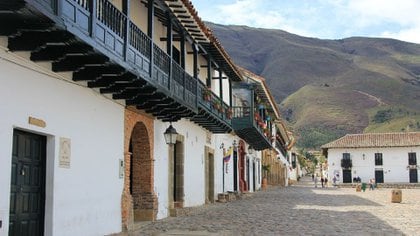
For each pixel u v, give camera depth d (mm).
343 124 171875
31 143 10484
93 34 9883
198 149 24344
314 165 143000
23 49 9195
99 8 10672
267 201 30484
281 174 71000
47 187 10797
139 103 15289
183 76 17594
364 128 169875
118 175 14406
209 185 27469
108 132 13766
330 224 17641
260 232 15242
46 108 10508
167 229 15383
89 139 12570
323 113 180375
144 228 15523
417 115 171125
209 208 23484
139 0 16484
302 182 93562
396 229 16328
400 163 79938
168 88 15617
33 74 10047
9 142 9227
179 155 21453
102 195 13297
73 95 11742
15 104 9422
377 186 71438
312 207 25891
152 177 17562
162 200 18625
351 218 20016
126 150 15078
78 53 9984
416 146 79125
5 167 9102
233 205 26141
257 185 47688
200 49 21703
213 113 22344
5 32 8578
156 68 14430
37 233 10656
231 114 26781
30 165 10414
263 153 52906
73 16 9117
